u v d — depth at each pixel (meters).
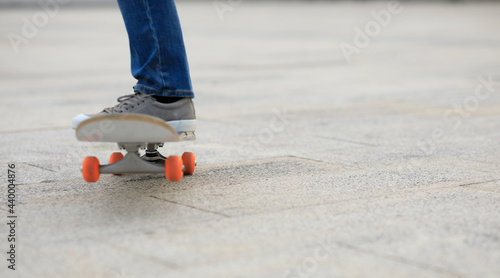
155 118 4.71
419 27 29.84
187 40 23.06
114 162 5.49
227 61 17.31
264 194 5.28
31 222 4.57
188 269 3.68
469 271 3.63
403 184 5.61
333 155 6.92
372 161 6.61
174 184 5.64
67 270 3.68
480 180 5.77
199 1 61.88
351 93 11.98
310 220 4.56
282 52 19.53
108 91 12.02
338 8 48.03
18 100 10.93
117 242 4.13
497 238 4.17
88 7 51.94
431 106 10.45
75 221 4.59
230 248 4.01
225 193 5.31
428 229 4.35
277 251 3.95
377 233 4.27
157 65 5.36
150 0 5.30
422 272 3.61
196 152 7.09
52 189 5.50
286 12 43.12
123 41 22.92
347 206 4.91
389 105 10.59
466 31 27.30
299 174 6.01
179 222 4.54
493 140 7.75
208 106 10.49
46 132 8.28
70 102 10.73
